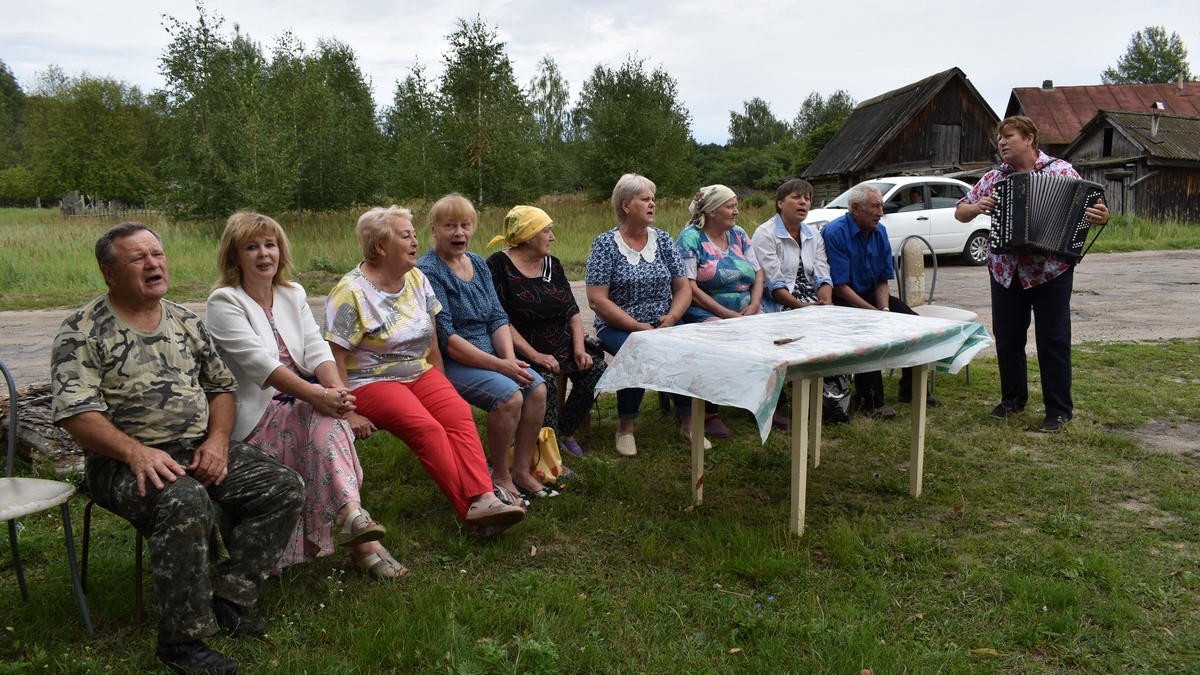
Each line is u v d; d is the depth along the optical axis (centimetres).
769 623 274
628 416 462
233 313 305
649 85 2672
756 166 5672
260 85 2222
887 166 2667
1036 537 348
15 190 5250
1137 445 461
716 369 336
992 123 2717
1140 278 1307
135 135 3694
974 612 288
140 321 274
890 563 323
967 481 415
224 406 291
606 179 2650
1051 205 475
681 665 254
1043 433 488
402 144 2545
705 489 411
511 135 2261
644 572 322
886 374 636
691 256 516
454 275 403
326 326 347
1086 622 279
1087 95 3572
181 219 2145
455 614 281
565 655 259
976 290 1193
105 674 248
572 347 456
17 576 305
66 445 422
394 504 379
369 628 270
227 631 267
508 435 383
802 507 349
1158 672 251
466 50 2200
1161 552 333
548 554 338
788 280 544
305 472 308
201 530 250
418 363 362
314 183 2377
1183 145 2475
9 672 244
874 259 546
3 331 940
